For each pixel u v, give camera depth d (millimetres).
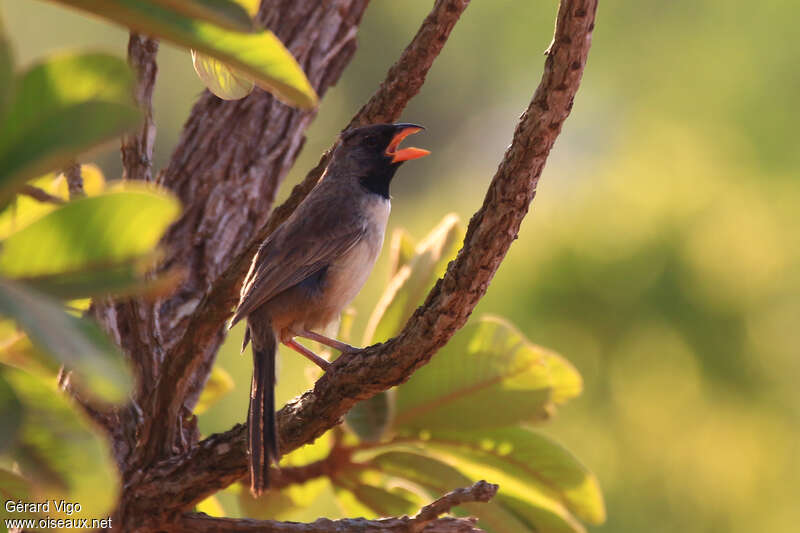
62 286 2826
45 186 6473
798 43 14844
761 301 13391
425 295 6379
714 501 13633
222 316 5840
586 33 4688
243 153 7891
